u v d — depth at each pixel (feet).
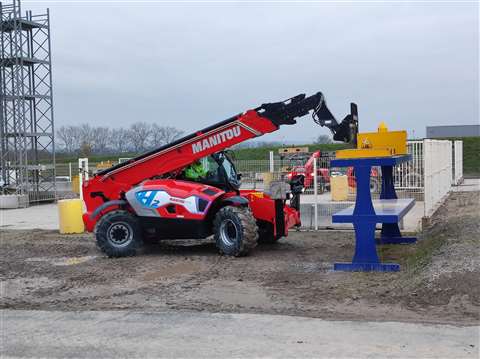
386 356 17.39
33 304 25.40
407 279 26.25
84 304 25.20
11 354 18.61
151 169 37.99
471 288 23.13
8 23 81.97
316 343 18.74
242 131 36.14
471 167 147.33
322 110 35.22
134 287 28.27
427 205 43.98
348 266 29.89
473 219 38.91
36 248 41.45
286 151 104.83
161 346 18.95
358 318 21.44
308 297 24.97
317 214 47.37
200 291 26.89
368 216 29.50
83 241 44.62
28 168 83.56
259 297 25.36
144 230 36.91
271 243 40.06
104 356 18.20
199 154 36.94
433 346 18.10
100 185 38.75
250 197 38.06
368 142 32.45
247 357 17.70
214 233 35.81
